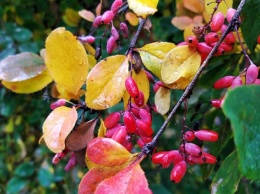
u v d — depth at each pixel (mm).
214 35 117
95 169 103
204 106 192
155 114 193
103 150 102
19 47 247
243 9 130
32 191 318
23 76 138
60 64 117
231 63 152
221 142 142
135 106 115
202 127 186
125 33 143
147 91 120
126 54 119
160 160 110
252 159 77
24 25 256
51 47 116
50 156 279
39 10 252
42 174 304
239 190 170
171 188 280
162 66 116
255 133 75
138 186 97
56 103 119
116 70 112
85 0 224
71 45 116
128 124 110
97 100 110
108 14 136
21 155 311
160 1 235
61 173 304
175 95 184
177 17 169
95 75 110
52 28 252
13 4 255
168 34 228
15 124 301
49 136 108
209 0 137
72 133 116
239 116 71
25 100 275
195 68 117
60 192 311
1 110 286
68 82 119
